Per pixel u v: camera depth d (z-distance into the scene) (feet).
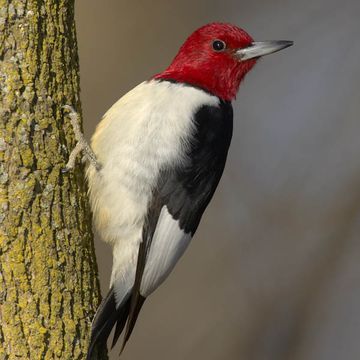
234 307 52.65
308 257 53.36
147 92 35.65
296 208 53.88
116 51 52.44
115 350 51.29
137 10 53.42
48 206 31.55
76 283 31.73
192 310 52.54
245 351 51.98
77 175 33.06
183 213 34.96
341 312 52.75
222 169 37.06
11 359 30.42
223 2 55.67
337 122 55.36
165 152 34.37
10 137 31.12
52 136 31.91
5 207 30.86
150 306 52.54
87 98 51.42
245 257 53.31
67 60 32.71
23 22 31.48
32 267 31.01
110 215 34.19
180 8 54.29
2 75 31.24
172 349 51.83
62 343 31.04
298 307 52.90
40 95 31.73
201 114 35.86
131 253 34.35
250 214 53.83
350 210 53.72
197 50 38.37
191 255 53.26
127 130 34.37
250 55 38.58
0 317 30.48
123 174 34.01
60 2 32.50
